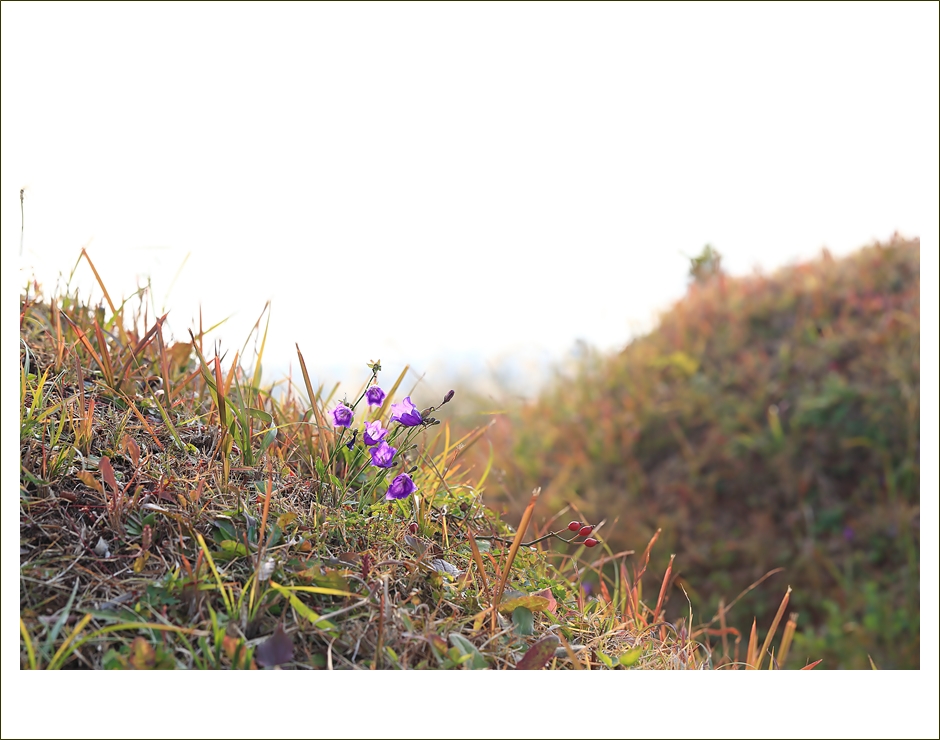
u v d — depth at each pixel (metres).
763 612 1.98
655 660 1.31
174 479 1.26
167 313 1.38
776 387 2.42
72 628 1.16
